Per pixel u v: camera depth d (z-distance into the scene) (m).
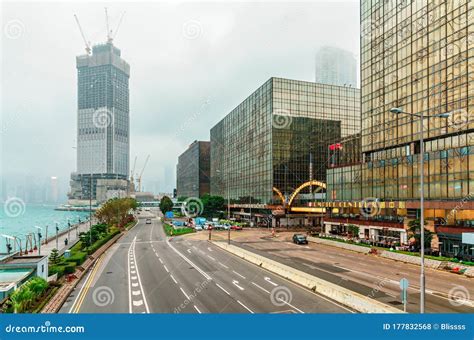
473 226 37.06
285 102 88.12
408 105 49.19
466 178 37.91
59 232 84.12
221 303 20.97
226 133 127.62
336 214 67.25
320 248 48.72
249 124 102.81
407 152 49.34
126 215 105.31
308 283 24.91
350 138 74.00
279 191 85.88
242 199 107.50
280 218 86.19
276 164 86.25
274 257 39.88
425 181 44.31
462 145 39.97
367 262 36.47
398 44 51.59
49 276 26.97
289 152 87.56
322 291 22.89
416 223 40.47
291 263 35.59
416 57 47.66
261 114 93.69
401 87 50.81
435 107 44.12
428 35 45.47
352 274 29.77
